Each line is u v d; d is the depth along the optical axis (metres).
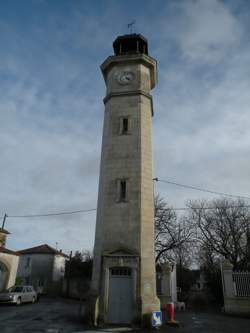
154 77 23.00
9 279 29.19
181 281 40.84
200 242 39.06
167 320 16.41
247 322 15.87
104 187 17.89
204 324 15.15
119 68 21.67
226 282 20.12
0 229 35.66
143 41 23.53
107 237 16.50
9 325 14.14
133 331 13.28
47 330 12.94
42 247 51.56
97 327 14.05
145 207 17.09
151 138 19.72
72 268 44.75
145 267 15.70
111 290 15.48
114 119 19.83
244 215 37.72
